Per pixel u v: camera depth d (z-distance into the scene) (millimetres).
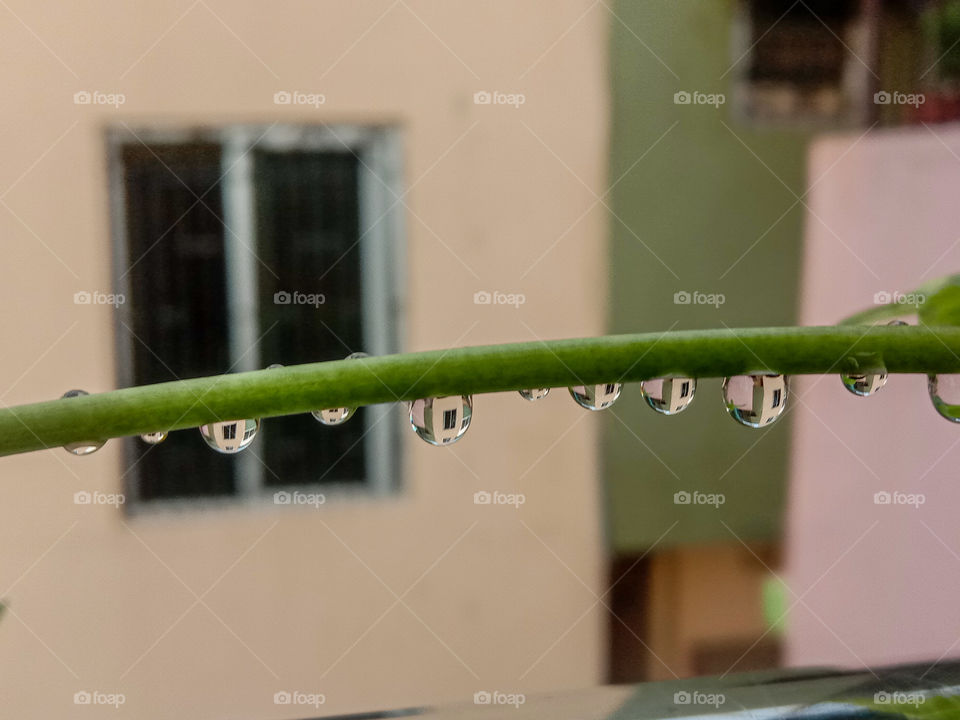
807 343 130
